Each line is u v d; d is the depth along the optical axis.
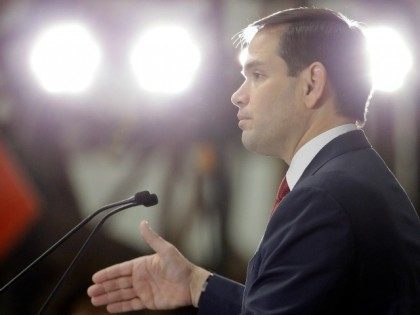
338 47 6.30
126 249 10.97
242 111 6.46
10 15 14.47
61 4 14.64
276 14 6.48
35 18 14.53
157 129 15.41
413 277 5.93
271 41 6.37
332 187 5.84
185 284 7.14
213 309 7.02
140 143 15.43
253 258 6.17
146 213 15.45
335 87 6.30
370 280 5.79
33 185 13.32
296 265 5.73
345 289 5.76
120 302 7.30
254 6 15.70
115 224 15.09
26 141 13.99
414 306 5.86
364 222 5.79
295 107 6.32
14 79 14.38
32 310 10.49
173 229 15.48
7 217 12.43
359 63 6.36
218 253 15.60
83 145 14.90
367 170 6.06
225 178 15.62
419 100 16.30
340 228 5.73
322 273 5.68
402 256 5.88
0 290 6.30
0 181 12.54
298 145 6.38
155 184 15.53
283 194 6.36
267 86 6.34
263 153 6.54
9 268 12.36
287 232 5.82
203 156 15.50
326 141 6.26
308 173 6.20
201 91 15.31
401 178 16.61
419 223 6.19
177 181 15.53
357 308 5.81
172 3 15.30
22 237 12.49
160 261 7.20
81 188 14.85
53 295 6.38
